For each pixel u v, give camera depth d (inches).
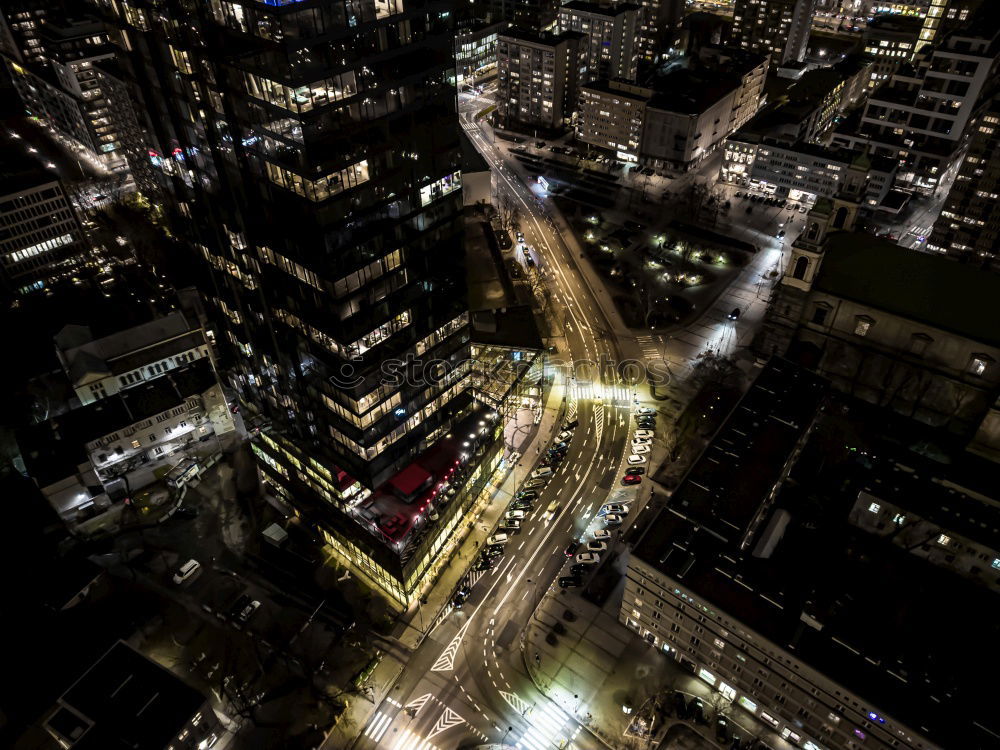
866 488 4598.9
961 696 3282.5
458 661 4212.6
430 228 3848.4
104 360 5438.0
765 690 3718.0
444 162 3740.2
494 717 3941.9
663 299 7352.4
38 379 6018.7
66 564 4606.3
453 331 4416.8
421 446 4618.6
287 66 2780.5
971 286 5315.0
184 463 5378.9
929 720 3161.9
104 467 5152.6
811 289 5767.7
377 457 4210.1
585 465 5502.0
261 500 5211.6
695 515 4151.1
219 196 4008.4
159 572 4712.1
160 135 4402.1
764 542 4576.8
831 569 4453.7
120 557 4805.6
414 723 3919.8
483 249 7436.0
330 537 4734.3
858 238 5807.1
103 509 5113.2
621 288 7573.8
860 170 5689.0
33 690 4047.7
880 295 5546.3
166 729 3417.8
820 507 4933.6
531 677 4119.1
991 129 6540.4
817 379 5251.0
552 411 6033.5
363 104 3144.7
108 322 6668.3
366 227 3430.1
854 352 5846.5
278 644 4288.9
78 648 4252.0
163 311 6737.2
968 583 4345.5
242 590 4591.5
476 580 4662.9
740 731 3846.0
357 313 3597.4
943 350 5374.0
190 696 3570.4
